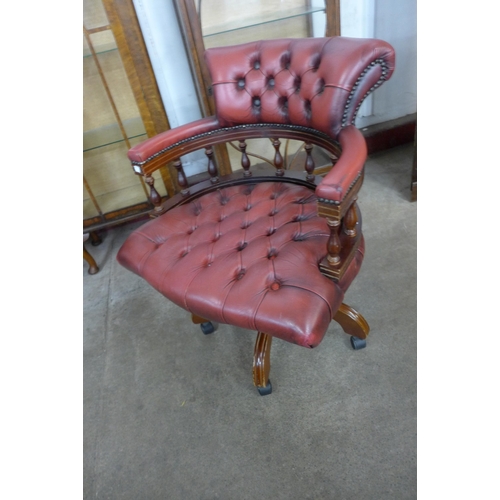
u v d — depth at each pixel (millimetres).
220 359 1111
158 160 943
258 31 1313
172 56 1480
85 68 1203
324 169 1573
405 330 1068
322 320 663
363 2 1516
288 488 814
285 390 993
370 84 786
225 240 876
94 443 965
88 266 1562
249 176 1085
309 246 775
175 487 856
